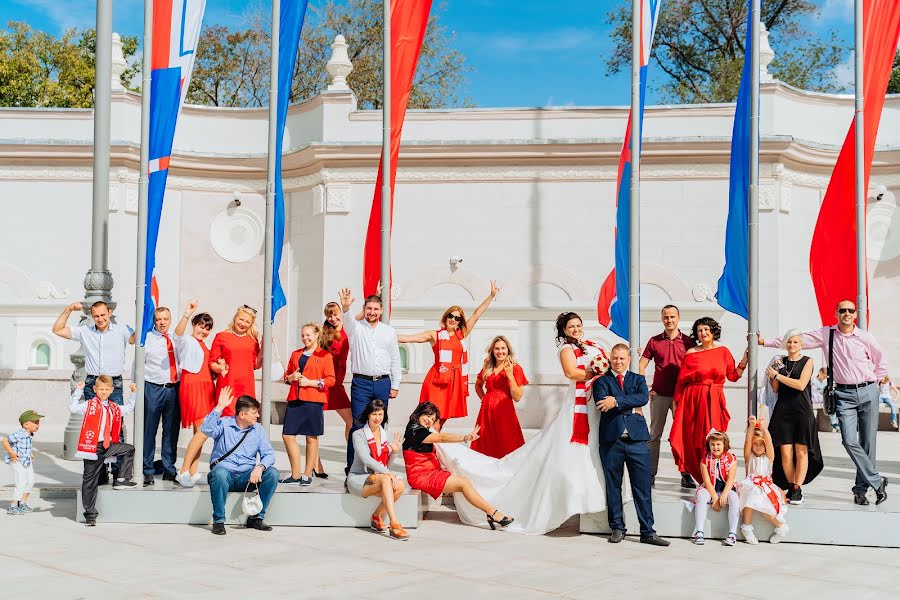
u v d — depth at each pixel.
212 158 20.08
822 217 10.05
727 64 32.03
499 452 9.38
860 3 9.74
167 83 9.26
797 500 8.32
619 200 8.90
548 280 19.17
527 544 7.73
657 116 19.22
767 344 8.80
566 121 19.45
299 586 6.25
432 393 9.62
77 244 19.58
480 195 19.44
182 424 9.48
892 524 7.79
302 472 10.20
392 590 6.17
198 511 8.44
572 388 8.20
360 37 33.59
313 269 19.73
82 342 9.70
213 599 5.90
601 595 6.12
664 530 8.12
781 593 6.23
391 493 7.98
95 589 6.11
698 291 18.80
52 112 19.92
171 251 20.09
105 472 9.02
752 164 8.79
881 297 19.67
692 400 8.95
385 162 10.04
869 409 8.52
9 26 32.31
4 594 5.97
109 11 12.06
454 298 19.36
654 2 8.88
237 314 9.58
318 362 9.39
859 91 9.70
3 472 11.16
